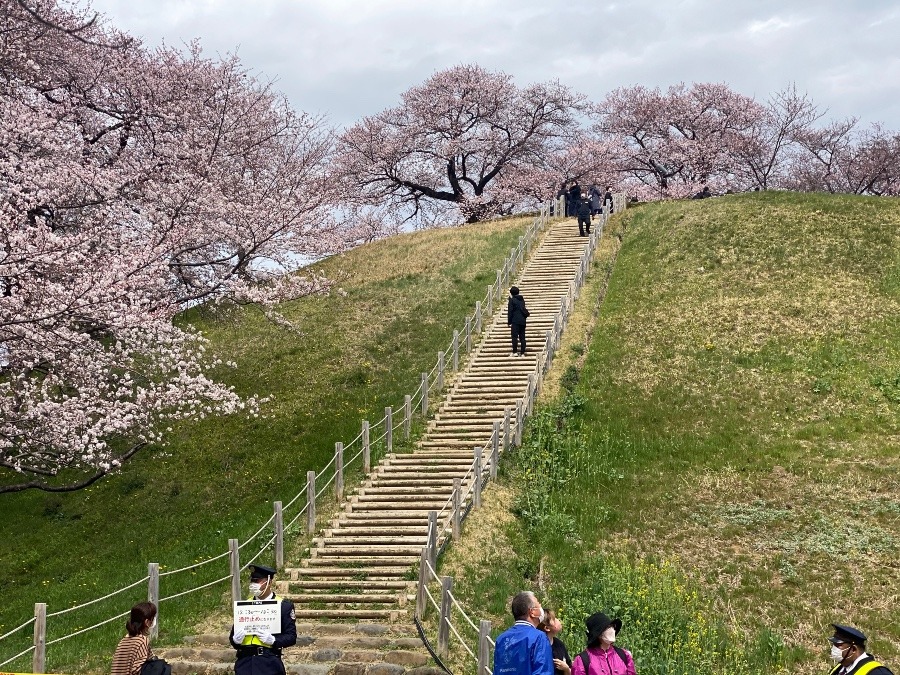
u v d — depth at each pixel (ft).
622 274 116.78
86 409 69.26
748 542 61.36
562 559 58.08
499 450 72.54
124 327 68.64
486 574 54.75
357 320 110.11
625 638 46.24
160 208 85.71
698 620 50.11
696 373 88.74
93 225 77.00
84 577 65.26
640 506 66.64
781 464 72.18
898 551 59.06
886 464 70.90
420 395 87.15
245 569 57.93
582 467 72.23
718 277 112.16
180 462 83.05
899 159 196.34
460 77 173.99
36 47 84.02
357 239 156.76
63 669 44.70
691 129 201.87
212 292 89.35
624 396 84.48
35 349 64.49
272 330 110.32
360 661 43.21
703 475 71.31
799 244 119.44
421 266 127.65
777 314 100.99
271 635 32.48
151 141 96.32
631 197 181.68
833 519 63.67
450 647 44.78
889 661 47.83
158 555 66.44
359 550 57.77
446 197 180.34
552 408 81.15
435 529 53.88
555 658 30.78
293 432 85.05
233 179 101.40
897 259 114.11
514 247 128.98
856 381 85.46
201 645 46.75
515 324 90.99
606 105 204.85
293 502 67.97
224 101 103.45
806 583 55.98
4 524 78.59
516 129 181.16
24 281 63.31
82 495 80.84
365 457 71.10
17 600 63.31
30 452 69.77
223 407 75.20
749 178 199.93
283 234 96.63
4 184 71.26
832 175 205.05
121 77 96.43
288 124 124.47
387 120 177.78
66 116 90.07
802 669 46.96
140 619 33.47
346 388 92.48
